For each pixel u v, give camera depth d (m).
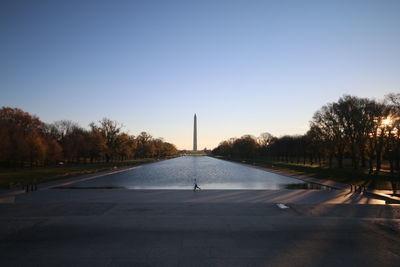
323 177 48.81
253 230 14.38
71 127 107.88
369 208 20.09
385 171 57.25
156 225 15.27
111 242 12.51
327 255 11.01
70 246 11.99
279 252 11.33
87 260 10.50
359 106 60.81
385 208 20.05
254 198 26.00
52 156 79.00
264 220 16.44
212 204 21.98
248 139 155.25
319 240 12.78
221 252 11.33
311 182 43.22
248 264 10.16
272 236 13.38
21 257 10.80
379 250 11.55
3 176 49.41
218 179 50.66
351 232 14.01
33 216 17.59
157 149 187.38
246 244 12.27
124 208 20.25
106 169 71.12
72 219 16.50
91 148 91.69
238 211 19.27
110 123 98.38
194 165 107.00
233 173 65.62
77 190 31.52
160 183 43.81
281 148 119.31
